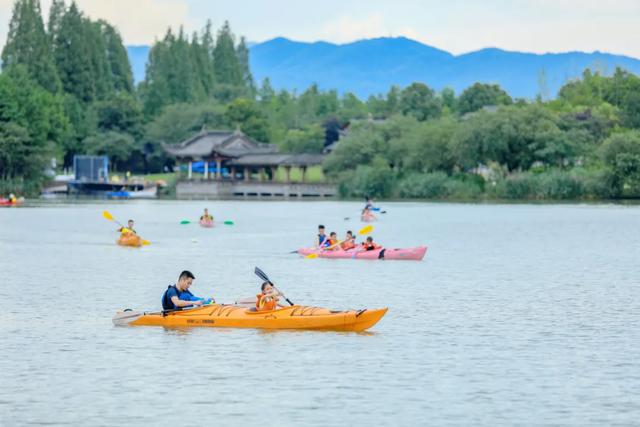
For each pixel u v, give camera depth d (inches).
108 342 1510.8
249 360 1384.1
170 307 1681.8
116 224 4845.0
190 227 4675.2
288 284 2272.4
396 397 1193.4
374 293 2100.1
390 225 4751.5
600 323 1688.0
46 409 1143.0
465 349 1461.6
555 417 1111.6
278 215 5930.1
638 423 1089.4
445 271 2559.1
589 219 5083.7
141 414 1123.3
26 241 3646.7
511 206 6815.9
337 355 1417.3
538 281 2321.6
